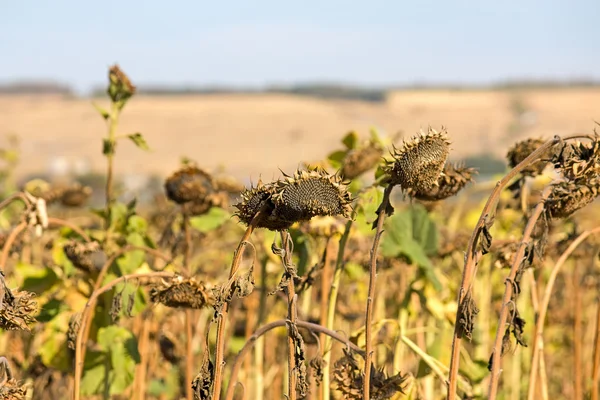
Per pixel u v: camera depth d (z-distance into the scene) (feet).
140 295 19.24
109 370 19.29
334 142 329.93
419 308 23.97
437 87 426.10
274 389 25.66
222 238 28.25
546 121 387.14
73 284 19.77
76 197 25.70
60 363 19.47
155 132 341.62
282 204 12.12
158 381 25.62
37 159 287.48
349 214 12.17
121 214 20.08
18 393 13.20
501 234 25.57
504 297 12.71
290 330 13.01
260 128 345.31
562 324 29.96
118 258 19.52
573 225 19.57
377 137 21.08
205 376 12.97
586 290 28.17
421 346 22.52
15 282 20.29
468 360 20.33
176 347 24.11
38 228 18.33
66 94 426.92
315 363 14.35
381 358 23.45
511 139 360.07
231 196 22.50
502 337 12.90
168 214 22.98
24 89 425.69
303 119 357.61
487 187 26.32
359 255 20.63
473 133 369.30
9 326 13.32
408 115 388.78
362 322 24.88
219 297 12.74
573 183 12.89
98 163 285.02
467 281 12.55
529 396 15.76
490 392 12.43
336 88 406.82
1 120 359.66
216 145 323.37
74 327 16.38
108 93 19.93
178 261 24.07
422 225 19.69
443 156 12.67
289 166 290.97
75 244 19.22
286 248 12.70
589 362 29.45
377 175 17.06
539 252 12.89
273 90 406.41
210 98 392.47
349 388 14.38
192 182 20.61
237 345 24.77
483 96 410.93
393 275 27.20
